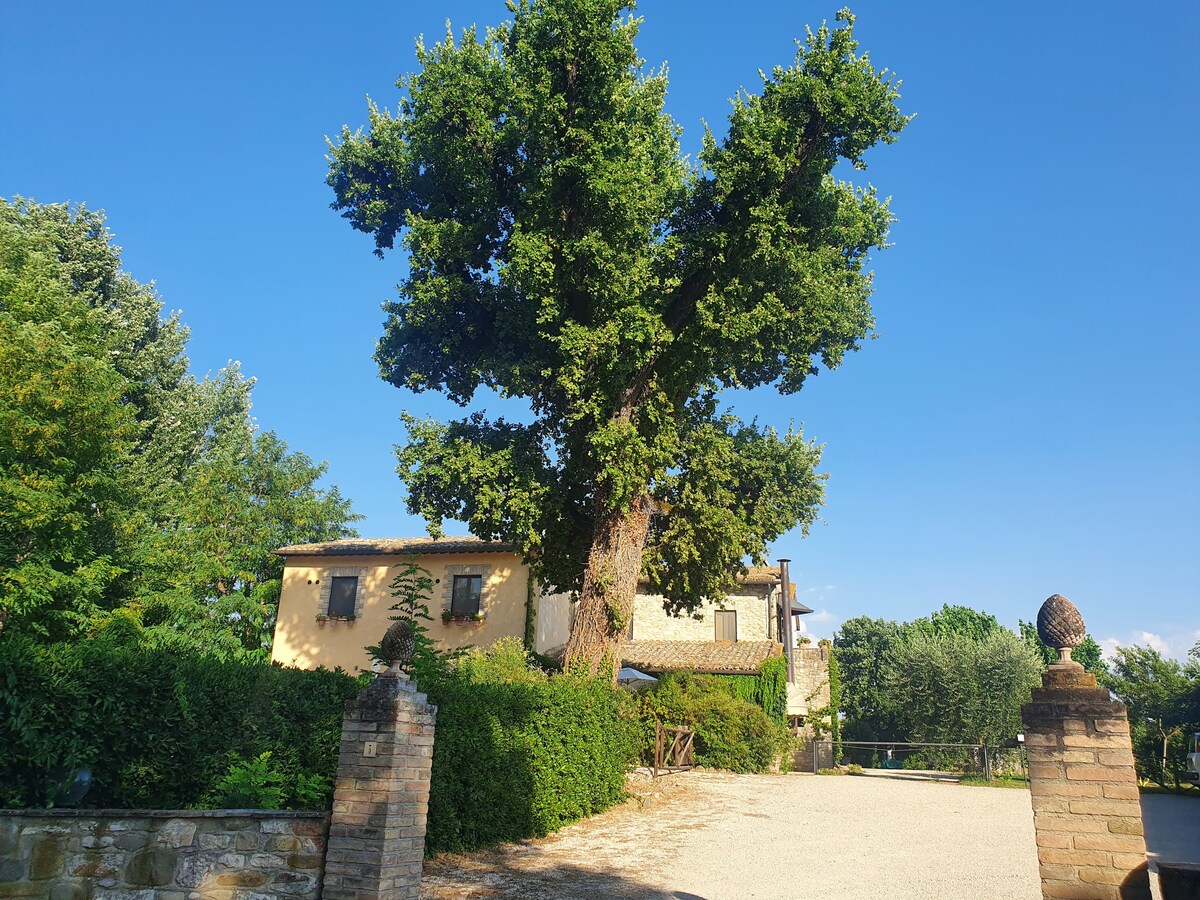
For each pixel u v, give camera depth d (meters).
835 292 20.78
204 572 26.20
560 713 14.45
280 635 27.58
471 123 19.58
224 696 9.55
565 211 18.53
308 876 7.05
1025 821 16.06
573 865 11.07
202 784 9.23
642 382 19.31
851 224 21.36
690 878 10.43
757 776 24.55
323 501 32.41
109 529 20.84
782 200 18.45
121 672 8.69
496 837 12.19
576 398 18.27
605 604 18.66
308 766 10.14
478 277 20.88
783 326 20.11
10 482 15.77
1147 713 31.44
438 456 19.53
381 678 7.40
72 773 8.09
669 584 22.39
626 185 17.30
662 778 21.31
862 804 18.33
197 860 7.14
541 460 20.02
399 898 6.96
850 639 69.19
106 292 33.38
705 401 21.61
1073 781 5.66
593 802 15.49
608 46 17.38
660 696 26.42
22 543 16.67
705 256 18.58
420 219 19.39
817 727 32.34
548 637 27.48
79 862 7.12
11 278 19.88
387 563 27.52
